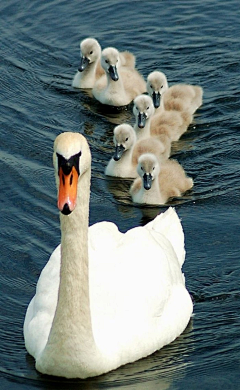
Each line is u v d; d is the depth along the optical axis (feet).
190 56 74.64
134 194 58.95
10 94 69.46
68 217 37.65
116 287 42.16
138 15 79.00
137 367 41.73
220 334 44.50
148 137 65.57
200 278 49.16
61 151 34.99
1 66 72.59
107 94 70.54
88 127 67.26
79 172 35.55
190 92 68.44
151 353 42.55
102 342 40.78
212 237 53.06
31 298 47.37
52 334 39.63
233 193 58.13
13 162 60.39
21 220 54.19
